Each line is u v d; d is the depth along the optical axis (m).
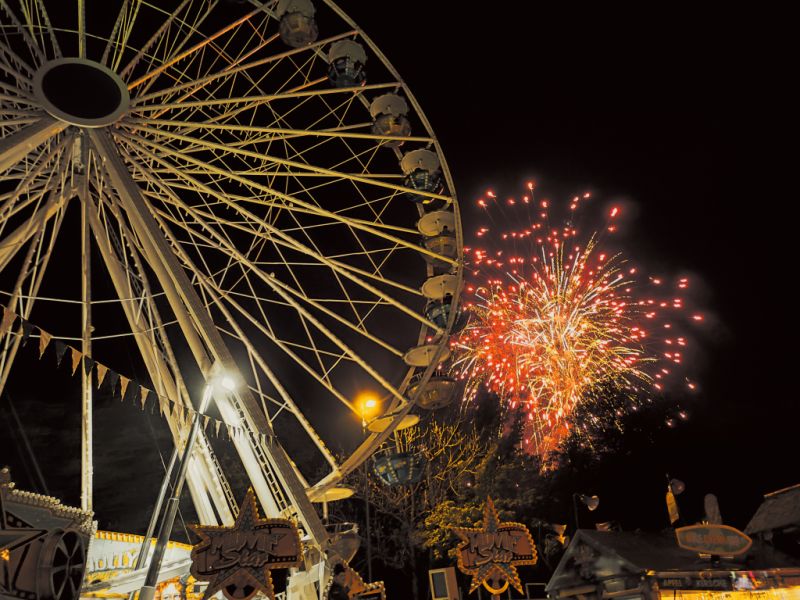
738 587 14.28
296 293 16.56
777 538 16.80
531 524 27.48
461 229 17.31
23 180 14.20
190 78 17.25
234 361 13.95
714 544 14.53
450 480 30.47
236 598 10.05
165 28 16.05
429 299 17.27
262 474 16.09
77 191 16.22
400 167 18.33
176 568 13.28
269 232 17.00
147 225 14.59
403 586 31.22
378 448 17.12
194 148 16.09
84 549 7.69
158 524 26.91
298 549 10.52
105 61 15.33
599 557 15.21
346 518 31.58
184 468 11.52
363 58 18.14
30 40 14.63
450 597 15.06
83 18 15.31
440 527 28.86
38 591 6.89
